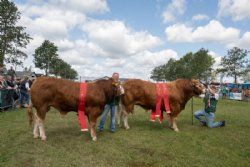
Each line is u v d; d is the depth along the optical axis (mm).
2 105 15000
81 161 6992
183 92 10617
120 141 8773
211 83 11305
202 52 89500
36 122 8906
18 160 6977
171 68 101312
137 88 10359
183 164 6934
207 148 8273
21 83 17047
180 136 9578
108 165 6789
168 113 10531
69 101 8648
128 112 10547
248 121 13531
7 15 52438
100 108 8969
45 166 6652
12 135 9211
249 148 8430
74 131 10070
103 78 9422
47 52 93062
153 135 9641
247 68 66250
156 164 6914
